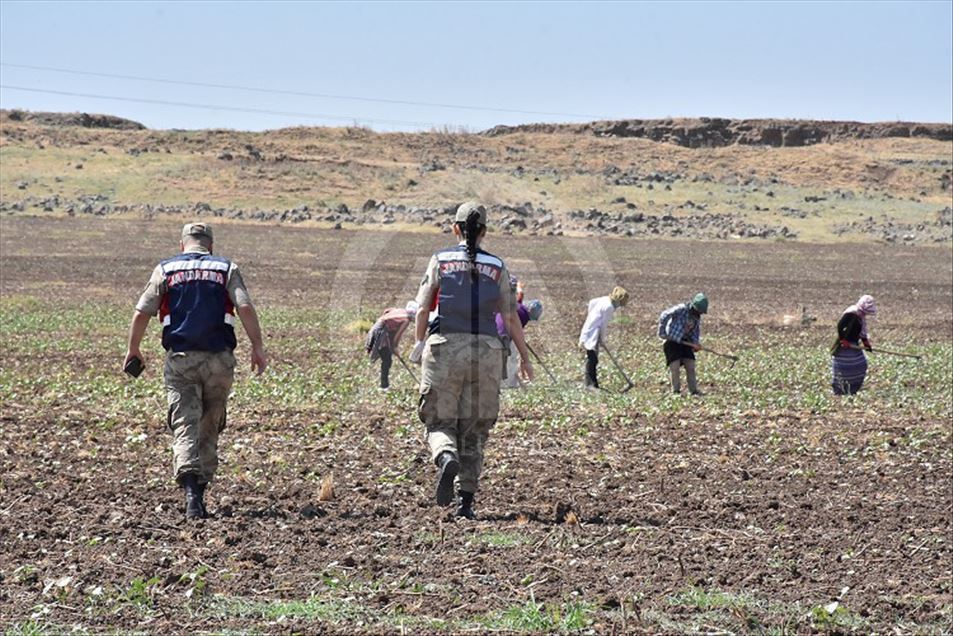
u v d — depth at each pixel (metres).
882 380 58.84
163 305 26.70
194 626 18.41
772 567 23.12
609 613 19.62
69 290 101.44
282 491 28.80
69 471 30.55
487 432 26.67
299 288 107.06
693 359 51.69
